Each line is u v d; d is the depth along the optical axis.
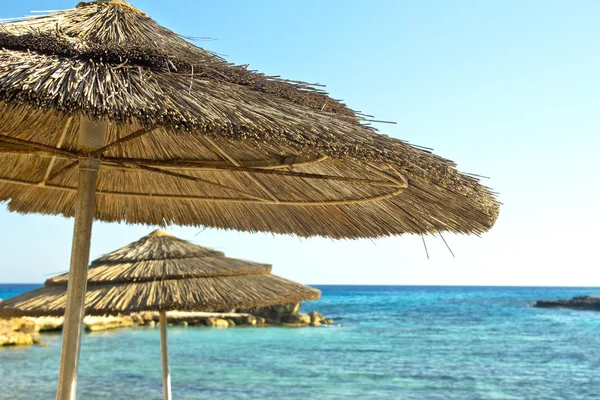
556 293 117.25
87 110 1.61
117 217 3.62
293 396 14.39
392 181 2.32
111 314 4.23
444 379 17.41
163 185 3.40
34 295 4.69
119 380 16.45
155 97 1.77
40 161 3.18
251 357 22.28
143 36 2.49
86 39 2.29
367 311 55.88
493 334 32.97
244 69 2.35
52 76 1.68
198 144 2.95
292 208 3.25
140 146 3.14
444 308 61.09
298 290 5.02
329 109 2.42
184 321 37.62
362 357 22.59
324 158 2.32
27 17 2.42
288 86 2.36
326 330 35.47
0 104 2.03
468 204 2.30
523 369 19.67
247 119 1.77
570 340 29.83
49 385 14.91
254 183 3.13
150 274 4.61
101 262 5.00
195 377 17.22
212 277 4.76
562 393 15.38
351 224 3.11
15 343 24.22
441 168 1.98
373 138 1.98
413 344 27.58
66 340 2.26
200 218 3.58
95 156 2.41
